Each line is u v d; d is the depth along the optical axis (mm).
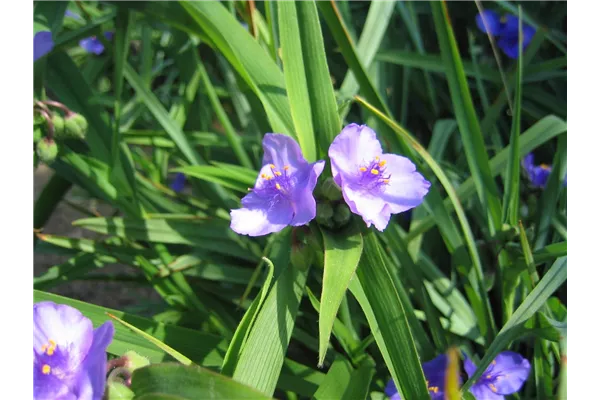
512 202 323
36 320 256
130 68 364
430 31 460
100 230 342
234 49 312
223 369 267
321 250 284
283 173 282
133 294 441
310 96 297
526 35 425
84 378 247
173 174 458
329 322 263
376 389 316
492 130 387
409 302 318
